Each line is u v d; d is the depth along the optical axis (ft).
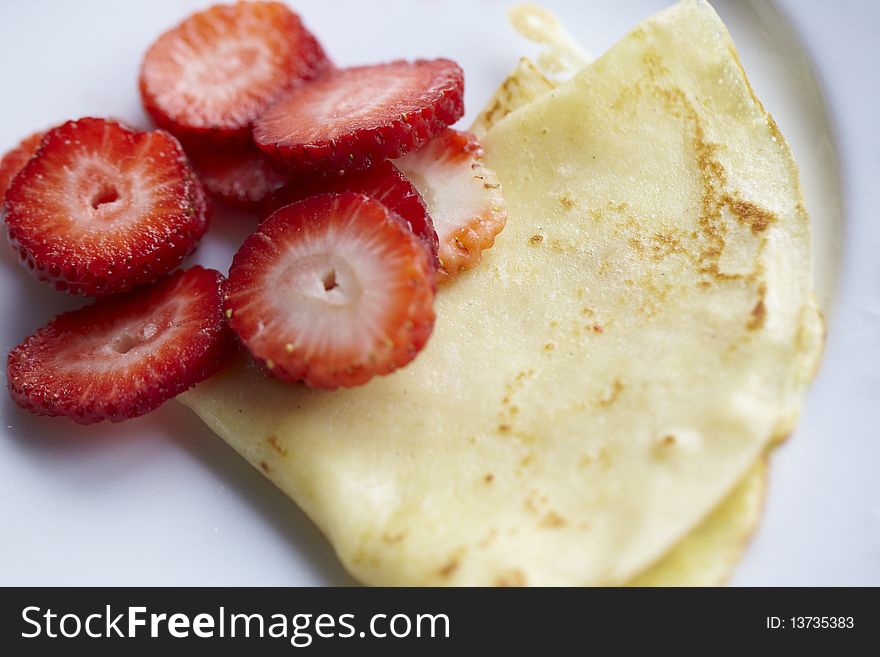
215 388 0.50
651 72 0.54
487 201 0.52
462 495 0.45
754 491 0.45
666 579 0.43
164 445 0.50
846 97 0.57
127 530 0.48
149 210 0.53
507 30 0.63
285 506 0.48
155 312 0.52
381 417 0.48
